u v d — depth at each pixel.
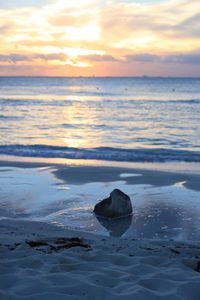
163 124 36.72
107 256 5.65
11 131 32.06
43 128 34.28
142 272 4.92
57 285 4.28
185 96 87.25
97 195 12.45
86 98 80.44
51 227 9.09
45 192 12.80
